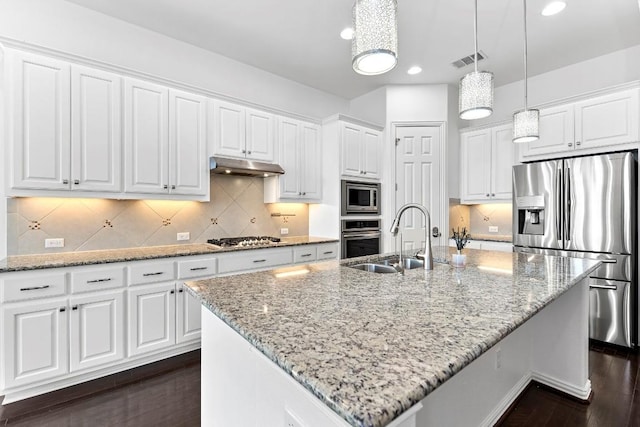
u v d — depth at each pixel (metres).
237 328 0.98
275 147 3.49
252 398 1.07
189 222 3.19
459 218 4.36
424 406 1.31
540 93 3.84
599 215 2.93
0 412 1.86
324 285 1.48
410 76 3.88
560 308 2.13
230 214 3.49
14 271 1.92
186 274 2.62
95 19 2.62
